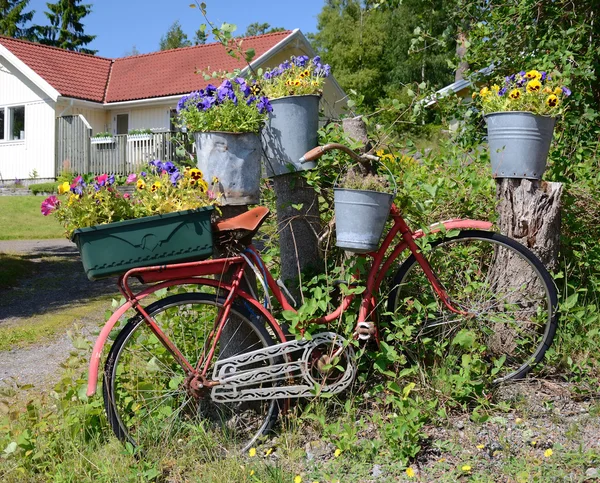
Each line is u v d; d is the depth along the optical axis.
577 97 5.48
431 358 3.73
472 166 4.79
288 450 3.09
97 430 3.27
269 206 4.54
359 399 3.50
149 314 3.15
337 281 3.56
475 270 4.05
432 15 7.19
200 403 3.38
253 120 3.35
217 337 3.26
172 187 3.13
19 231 14.42
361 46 39.84
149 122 22.62
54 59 23.88
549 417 3.35
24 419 3.43
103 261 2.97
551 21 6.20
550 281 3.74
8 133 23.34
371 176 3.36
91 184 3.06
